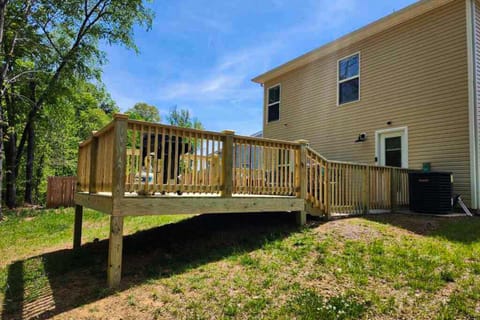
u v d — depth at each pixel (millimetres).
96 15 12141
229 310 2867
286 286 3303
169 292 3311
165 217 8148
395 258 3840
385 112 8656
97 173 4926
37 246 6324
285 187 5449
